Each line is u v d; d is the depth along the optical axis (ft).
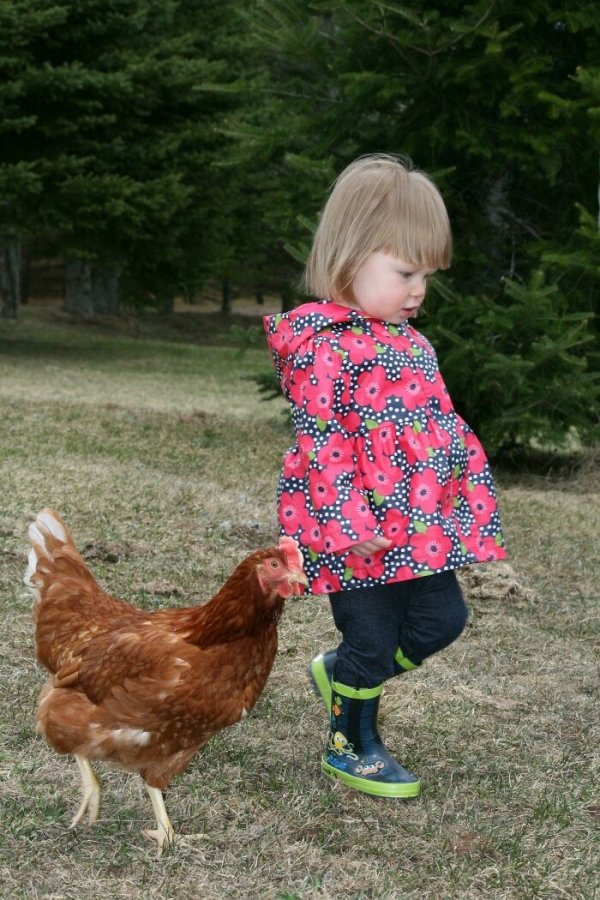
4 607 15.71
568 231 30.76
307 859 9.46
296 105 31.48
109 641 9.27
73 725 9.23
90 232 66.39
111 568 18.22
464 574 19.60
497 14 27.27
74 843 9.49
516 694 14.12
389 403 10.07
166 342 96.43
